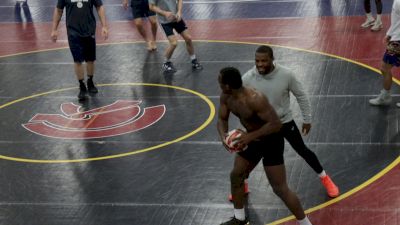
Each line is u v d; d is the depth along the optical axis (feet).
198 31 55.01
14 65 48.98
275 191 23.94
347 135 33.42
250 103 22.48
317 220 25.98
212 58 47.55
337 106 37.14
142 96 41.09
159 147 33.68
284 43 49.90
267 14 59.00
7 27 60.85
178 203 28.02
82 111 39.22
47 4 69.26
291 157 31.35
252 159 23.89
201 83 42.65
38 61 49.67
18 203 28.78
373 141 32.58
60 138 35.53
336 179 29.09
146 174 30.81
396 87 39.06
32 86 44.14
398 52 34.76
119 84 43.47
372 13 56.24
